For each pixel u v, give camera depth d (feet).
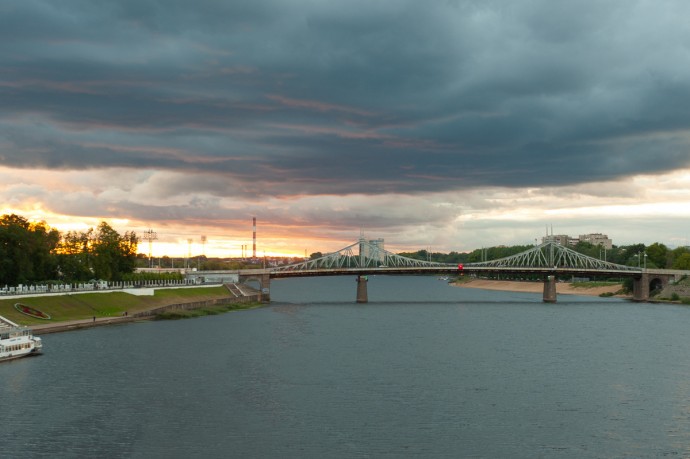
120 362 492.95
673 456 309.22
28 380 426.92
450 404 387.34
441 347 605.31
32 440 315.58
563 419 361.51
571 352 582.76
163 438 321.11
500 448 314.96
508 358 545.85
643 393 421.59
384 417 358.84
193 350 556.92
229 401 386.52
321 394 406.00
